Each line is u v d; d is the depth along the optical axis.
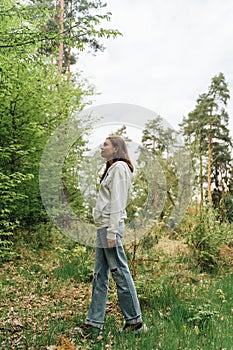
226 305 4.33
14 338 3.39
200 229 6.75
